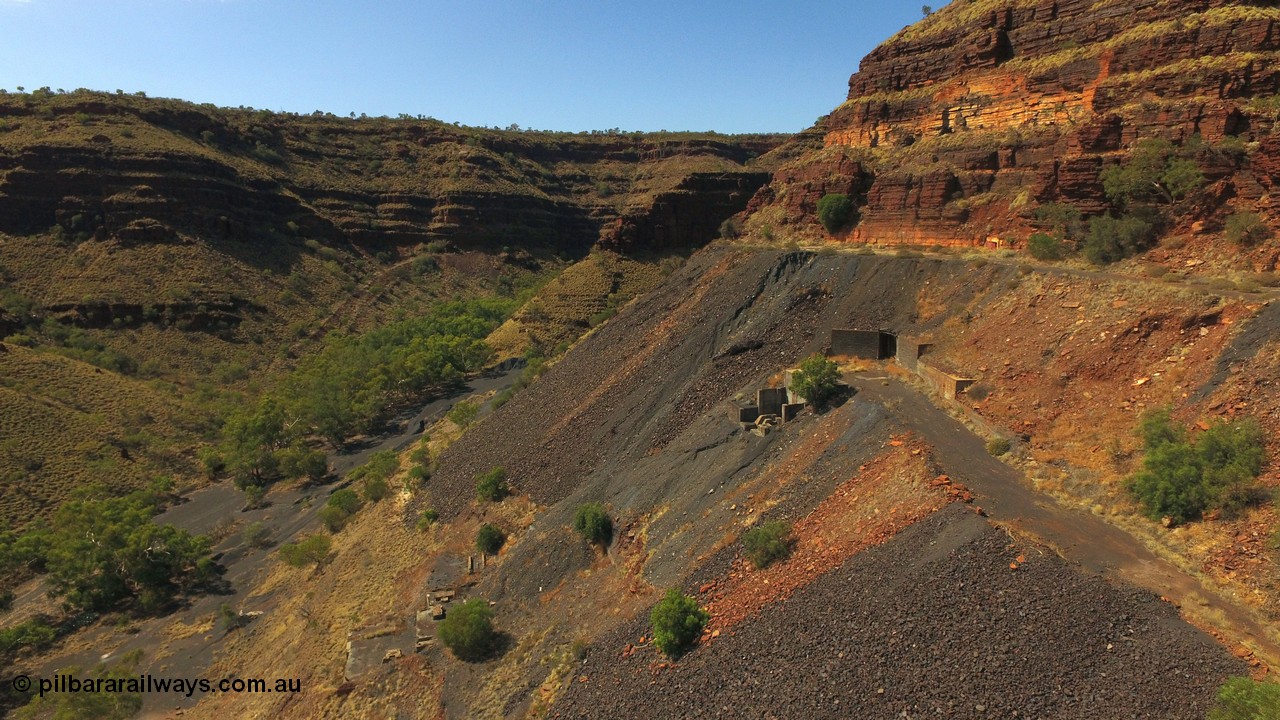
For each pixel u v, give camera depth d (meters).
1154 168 37.28
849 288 46.81
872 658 19.00
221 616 43.72
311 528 55.16
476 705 27.97
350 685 31.64
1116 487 24.16
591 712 23.83
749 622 23.33
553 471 45.03
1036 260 40.41
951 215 48.69
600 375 55.09
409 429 75.38
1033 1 52.44
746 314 50.19
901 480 26.00
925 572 20.84
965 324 38.38
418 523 47.41
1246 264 31.09
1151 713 15.09
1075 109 46.16
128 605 46.16
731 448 36.12
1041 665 16.89
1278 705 13.50
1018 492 24.86
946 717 16.53
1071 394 29.44
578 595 33.12
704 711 20.77
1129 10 45.47
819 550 25.22
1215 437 22.70
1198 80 38.97
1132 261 35.66
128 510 49.47
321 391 78.88
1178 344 28.05
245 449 66.62
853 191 57.47
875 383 36.59
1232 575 19.22
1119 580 19.23
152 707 35.59
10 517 53.31
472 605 32.81
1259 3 40.69
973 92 53.34
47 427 64.50
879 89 62.66
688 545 30.98
